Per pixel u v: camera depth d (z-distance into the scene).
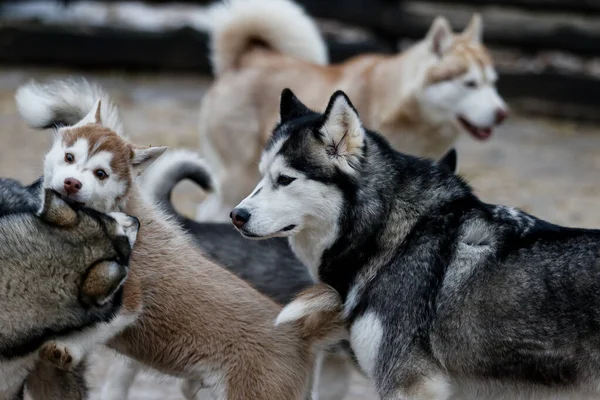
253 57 17.47
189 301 9.91
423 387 9.34
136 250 9.97
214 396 9.95
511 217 9.60
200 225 11.55
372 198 9.74
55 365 9.15
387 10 26.75
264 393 9.74
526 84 26.30
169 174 11.76
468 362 9.36
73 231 8.77
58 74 26.55
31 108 11.28
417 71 16.98
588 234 9.30
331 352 10.84
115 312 9.14
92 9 29.81
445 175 9.91
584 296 9.05
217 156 17.39
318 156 9.66
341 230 9.77
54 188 10.02
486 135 17.22
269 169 9.78
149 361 10.15
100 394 11.75
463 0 27.39
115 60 27.08
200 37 27.17
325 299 9.65
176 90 25.97
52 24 27.42
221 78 17.53
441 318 9.34
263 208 9.66
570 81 26.11
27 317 8.68
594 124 26.02
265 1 17.52
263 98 17.05
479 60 17.03
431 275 9.45
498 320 9.22
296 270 11.05
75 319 8.83
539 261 9.26
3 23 27.12
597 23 27.94
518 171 21.70
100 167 10.19
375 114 17.11
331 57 26.59
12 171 19.33
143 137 22.00
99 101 11.02
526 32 26.83
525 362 9.24
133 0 28.64
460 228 9.59
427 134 17.41
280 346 9.88
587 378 9.16
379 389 9.52
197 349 9.90
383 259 9.71
